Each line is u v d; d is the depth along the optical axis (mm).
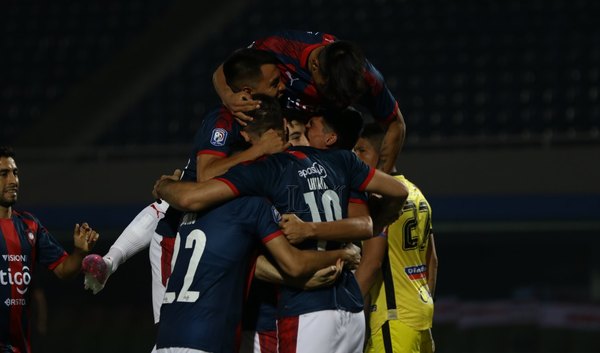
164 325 15211
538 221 48688
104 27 68875
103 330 49906
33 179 52312
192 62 65625
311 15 67375
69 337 49969
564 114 57969
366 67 16672
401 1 67188
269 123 15922
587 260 51594
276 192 15523
